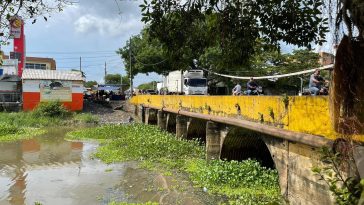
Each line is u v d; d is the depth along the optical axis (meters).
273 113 9.24
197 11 6.10
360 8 3.47
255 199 10.67
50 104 36.81
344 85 4.22
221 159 14.26
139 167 15.81
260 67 29.83
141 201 11.48
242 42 6.38
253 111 10.60
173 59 6.55
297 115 7.96
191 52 6.52
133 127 28.28
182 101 20.66
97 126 33.56
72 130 31.02
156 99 29.05
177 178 13.77
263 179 12.07
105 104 46.41
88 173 15.36
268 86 29.61
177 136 21.25
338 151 4.91
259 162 13.71
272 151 9.35
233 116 12.34
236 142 13.90
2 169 16.52
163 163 16.33
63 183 13.96
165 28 6.25
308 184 7.63
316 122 7.16
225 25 6.27
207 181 12.52
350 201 3.91
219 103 13.88
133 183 13.52
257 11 6.17
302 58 27.38
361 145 4.73
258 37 6.38
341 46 4.08
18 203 11.78
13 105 39.44
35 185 13.77
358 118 4.26
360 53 4.00
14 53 43.31
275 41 6.37
